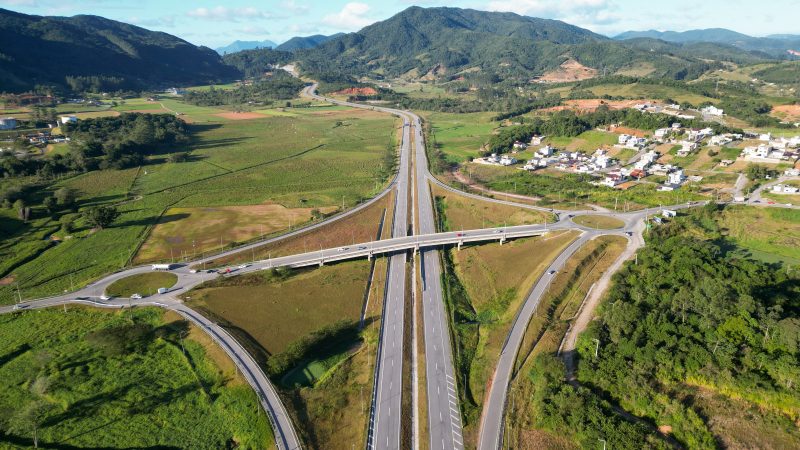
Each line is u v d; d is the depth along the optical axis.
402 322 162.88
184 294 173.88
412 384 133.50
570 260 195.75
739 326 132.00
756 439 109.88
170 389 129.62
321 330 156.88
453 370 137.25
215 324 156.50
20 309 164.50
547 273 186.75
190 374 135.00
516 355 142.12
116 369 136.62
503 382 131.88
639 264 184.62
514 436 113.38
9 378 133.38
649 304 151.50
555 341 145.88
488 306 176.00
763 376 121.31
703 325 135.50
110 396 127.00
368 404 124.94
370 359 143.50
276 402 124.44
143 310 163.50
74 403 124.50
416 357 144.50
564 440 111.75
